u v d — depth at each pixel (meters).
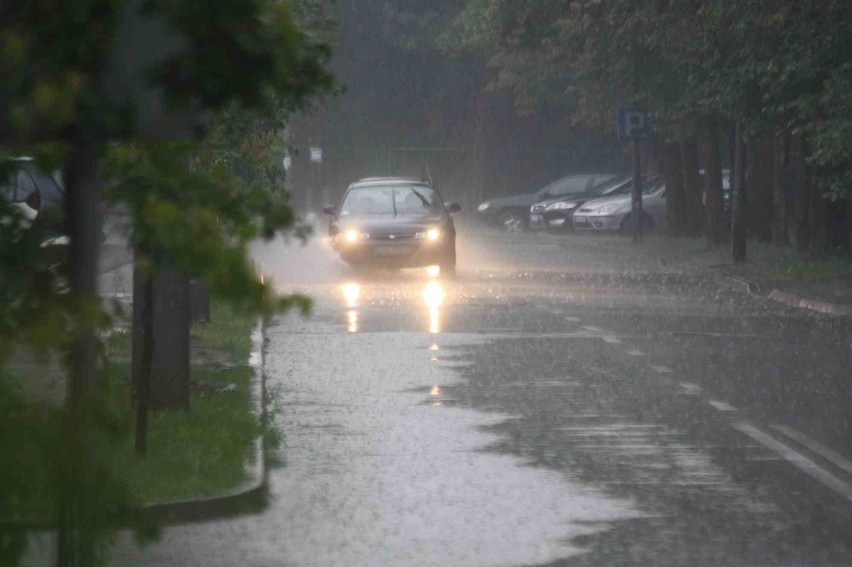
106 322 12.67
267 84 12.98
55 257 14.42
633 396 37.81
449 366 43.69
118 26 12.03
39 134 12.05
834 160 71.19
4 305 13.40
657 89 101.00
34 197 15.26
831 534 23.03
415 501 25.31
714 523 23.72
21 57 11.06
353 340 50.50
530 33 113.75
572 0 104.81
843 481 27.16
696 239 116.31
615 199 134.38
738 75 78.12
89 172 12.81
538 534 22.91
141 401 26.05
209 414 31.48
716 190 103.81
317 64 14.00
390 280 78.81
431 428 32.81
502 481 27.00
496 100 181.12
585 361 45.03
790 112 81.19
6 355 12.19
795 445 30.88
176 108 12.41
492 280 79.44
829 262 86.38
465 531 23.11
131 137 12.51
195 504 23.83
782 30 71.25
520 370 42.84
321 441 31.12
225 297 12.09
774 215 106.38
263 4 12.62
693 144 119.31
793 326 56.09
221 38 12.30
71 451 11.95
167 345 31.27
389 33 177.88
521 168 183.75
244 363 41.16
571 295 70.06
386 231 80.31
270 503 25.11
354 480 27.09
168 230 12.48
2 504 11.87
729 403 36.62
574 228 135.38
